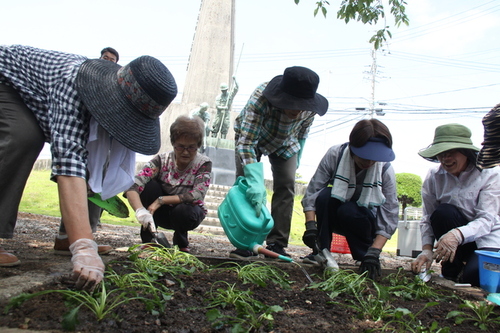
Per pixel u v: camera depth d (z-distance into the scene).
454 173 3.72
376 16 6.05
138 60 2.30
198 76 20.41
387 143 3.38
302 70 3.53
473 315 2.57
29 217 8.01
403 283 3.31
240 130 4.12
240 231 3.59
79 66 2.38
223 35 20.78
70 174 2.17
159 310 2.05
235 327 1.84
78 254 2.06
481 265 3.26
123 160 2.80
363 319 2.30
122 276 2.44
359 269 3.46
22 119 2.46
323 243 3.77
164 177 3.96
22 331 1.66
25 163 2.50
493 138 2.69
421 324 2.27
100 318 1.86
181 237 4.05
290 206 4.24
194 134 3.67
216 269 3.19
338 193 3.58
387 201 3.63
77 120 2.29
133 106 2.31
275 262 3.68
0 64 2.44
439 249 3.40
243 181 3.79
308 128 4.40
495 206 3.62
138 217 3.48
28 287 2.16
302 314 2.29
